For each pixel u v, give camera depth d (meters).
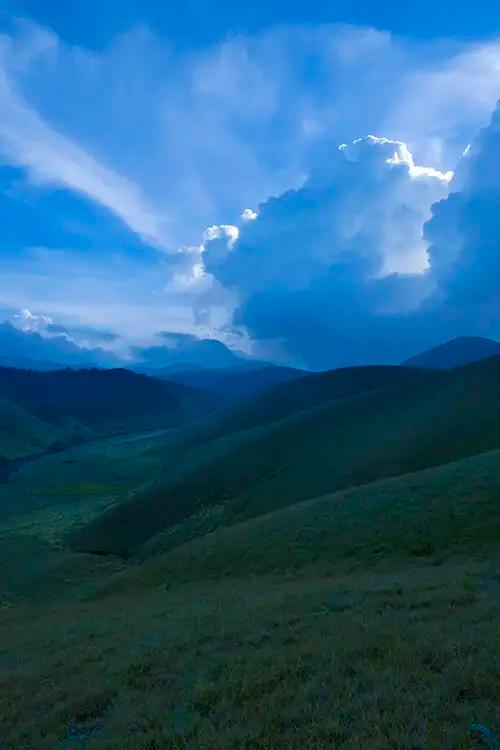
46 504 93.50
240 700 9.88
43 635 24.55
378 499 37.09
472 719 7.27
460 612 13.84
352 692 9.02
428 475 39.25
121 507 76.06
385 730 7.45
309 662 11.02
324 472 68.62
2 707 13.16
